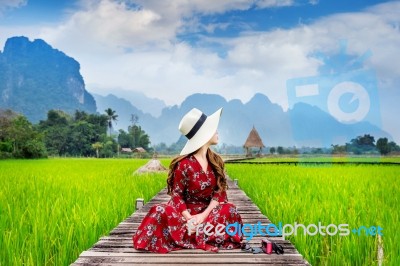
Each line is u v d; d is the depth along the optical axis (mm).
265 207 7168
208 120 4027
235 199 8078
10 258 4047
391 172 15797
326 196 8047
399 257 4133
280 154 59406
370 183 10891
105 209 6414
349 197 7984
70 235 4570
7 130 47344
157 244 3885
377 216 6086
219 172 4023
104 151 85812
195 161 4000
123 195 8531
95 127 91188
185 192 4078
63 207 6703
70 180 12422
